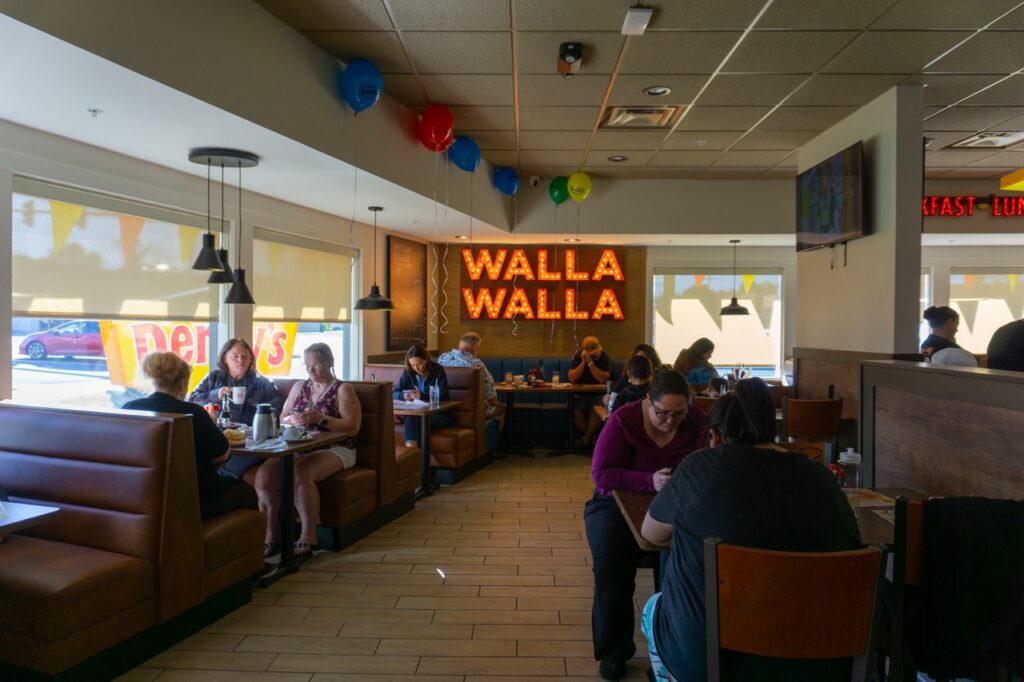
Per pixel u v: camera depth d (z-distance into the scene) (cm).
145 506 256
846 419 468
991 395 249
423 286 812
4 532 199
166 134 359
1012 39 376
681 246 848
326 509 387
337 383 410
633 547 247
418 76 436
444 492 529
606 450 262
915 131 446
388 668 253
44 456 275
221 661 257
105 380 414
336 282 650
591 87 453
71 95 298
